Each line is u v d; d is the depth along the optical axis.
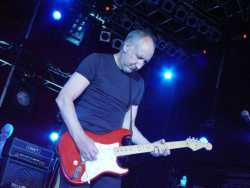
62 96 2.61
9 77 7.93
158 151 2.98
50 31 8.71
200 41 8.30
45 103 9.76
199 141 3.20
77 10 8.33
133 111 3.02
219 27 7.86
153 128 8.86
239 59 7.57
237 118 7.08
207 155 7.29
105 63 2.76
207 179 7.11
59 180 2.61
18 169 6.12
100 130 2.69
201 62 8.46
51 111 9.80
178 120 8.62
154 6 7.76
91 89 2.72
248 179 6.45
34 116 9.72
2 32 8.59
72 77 2.68
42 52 8.84
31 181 6.17
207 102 8.09
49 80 8.89
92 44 8.85
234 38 7.69
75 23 8.55
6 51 8.24
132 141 3.01
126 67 2.77
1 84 8.59
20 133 9.72
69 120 2.53
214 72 8.11
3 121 9.45
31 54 8.53
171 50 8.53
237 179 6.62
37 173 6.24
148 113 8.98
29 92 8.59
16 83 8.50
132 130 3.01
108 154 2.67
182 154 7.78
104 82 2.73
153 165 8.21
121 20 8.19
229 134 7.09
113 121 2.74
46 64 8.70
